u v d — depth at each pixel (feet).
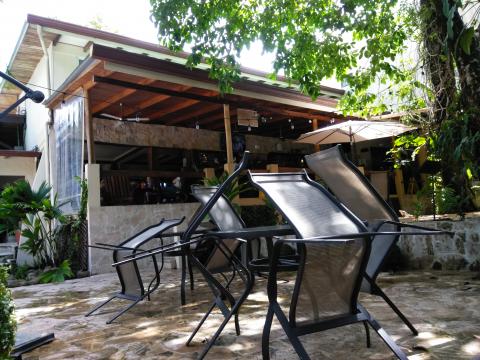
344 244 6.56
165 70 19.83
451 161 15.93
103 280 19.77
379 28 18.79
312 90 19.84
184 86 22.62
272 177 7.45
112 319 11.41
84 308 13.67
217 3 18.97
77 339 10.03
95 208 22.27
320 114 30.45
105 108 26.30
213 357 8.16
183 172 28.27
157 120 30.50
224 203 12.40
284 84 30.07
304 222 6.52
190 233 8.45
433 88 16.99
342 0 17.74
